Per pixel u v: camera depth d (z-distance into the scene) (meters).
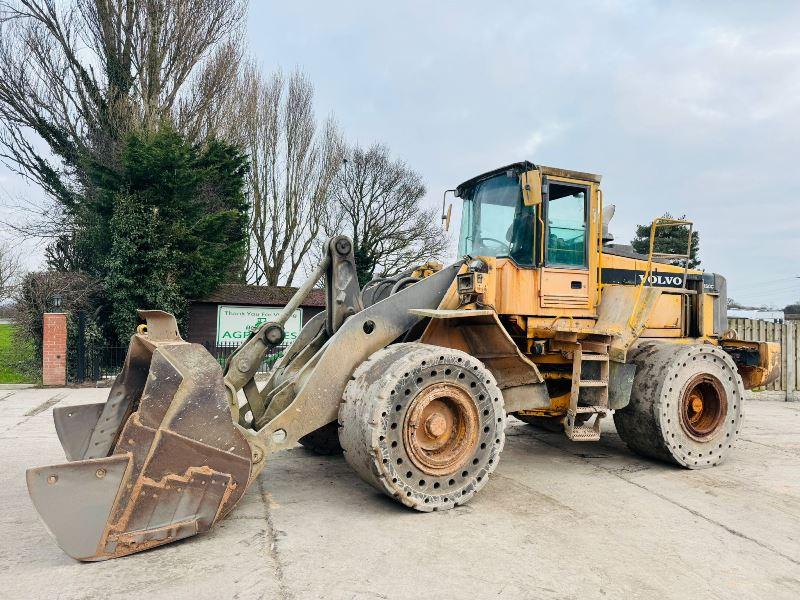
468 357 4.26
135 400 4.02
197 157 17.72
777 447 6.62
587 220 5.72
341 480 4.90
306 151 27.53
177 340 3.99
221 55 20.12
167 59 18.70
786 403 11.00
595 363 5.44
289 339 16.64
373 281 6.21
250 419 5.59
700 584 3.01
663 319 6.29
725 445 5.70
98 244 15.27
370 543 3.45
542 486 4.85
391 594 2.80
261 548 3.35
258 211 26.56
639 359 5.75
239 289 17.20
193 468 3.36
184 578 2.93
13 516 3.87
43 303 13.44
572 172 5.59
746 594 2.91
